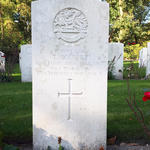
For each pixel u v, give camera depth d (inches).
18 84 256.5
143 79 303.1
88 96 97.0
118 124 121.6
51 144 98.1
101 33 94.6
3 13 752.3
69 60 95.7
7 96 183.6
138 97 176.9
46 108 97.0
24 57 289.4
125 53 587.5
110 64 312.8
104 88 97.1
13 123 122.2
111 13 736.3
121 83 251.1
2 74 304.3
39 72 95.7
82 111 97.3
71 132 98.0
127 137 109.5
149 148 100.3
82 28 94.0
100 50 95.5
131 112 139.1
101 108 97.7
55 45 94.8
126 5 731.4
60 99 96.8
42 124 97.6
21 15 834.2
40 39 94.3
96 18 93.7
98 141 98.7
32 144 105.5
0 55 334.3
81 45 95.1
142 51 443.5
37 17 93.2
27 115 135.3
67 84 96.4
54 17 93.2
